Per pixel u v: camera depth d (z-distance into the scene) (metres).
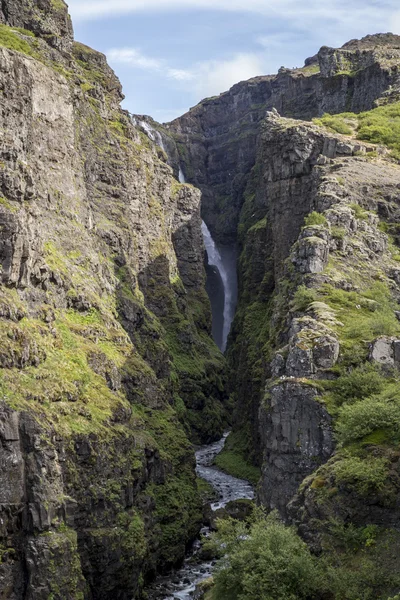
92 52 126.69
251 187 177.50
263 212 154.88
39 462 50.75
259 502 57.16
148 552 62.66
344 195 81.62
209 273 178.12
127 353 78.44
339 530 44.66
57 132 81.44
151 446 69.25
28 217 61.38
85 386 62.34
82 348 66.12
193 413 114.12
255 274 133.00
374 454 47.69
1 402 50.78
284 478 54.22
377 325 60.19
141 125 182.25
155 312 113.94
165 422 78.88
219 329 176.12
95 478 56.78
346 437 50.09
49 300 65.88
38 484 50.25
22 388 53.66
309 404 53.91
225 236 186.88
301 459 53.59
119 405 64.62
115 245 92.88
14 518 49.25
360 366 56.25
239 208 186.38
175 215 141.88
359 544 44.28
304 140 95.81
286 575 43.41
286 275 73.62
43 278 64.88
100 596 55.62
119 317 85.44
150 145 133.88
